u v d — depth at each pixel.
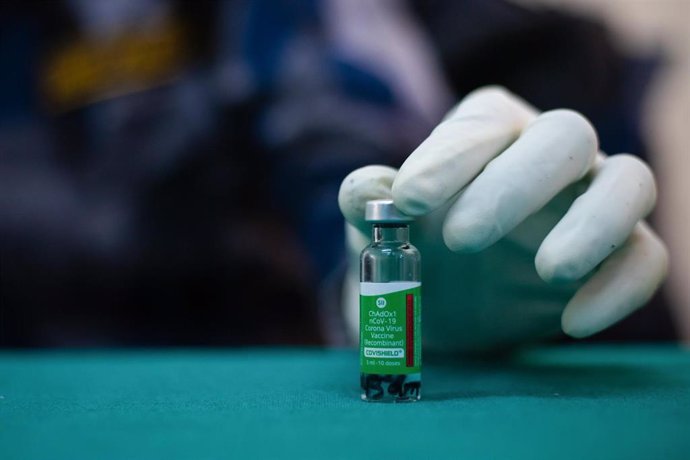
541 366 1.08
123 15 2.02
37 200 2.01
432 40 2.12
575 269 0.78
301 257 1.98
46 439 0.58
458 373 0.99
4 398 0.81
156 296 2.02
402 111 1.91
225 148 1.99
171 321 2.03
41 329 2.01
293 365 1.12
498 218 0.77
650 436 0.57
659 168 2.29
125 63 2.02
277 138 1.92
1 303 2.02
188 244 2.00
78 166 2.02
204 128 1.99
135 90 2.01
